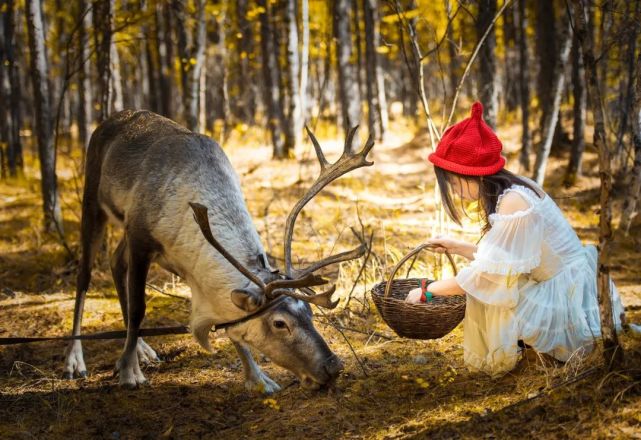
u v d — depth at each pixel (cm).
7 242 881
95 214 511
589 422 304
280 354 383
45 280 721
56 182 866
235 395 432
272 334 382
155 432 387
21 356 527
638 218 888
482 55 938
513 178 370
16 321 603
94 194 508
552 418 316
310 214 997
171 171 438
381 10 2097
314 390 382
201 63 999
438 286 384
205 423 392
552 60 1285
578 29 329
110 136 504
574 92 1178
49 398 446
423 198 1148
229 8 2242
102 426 396
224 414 405
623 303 551
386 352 475
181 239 423
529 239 356
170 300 645
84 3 1023
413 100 2398
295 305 383
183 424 393
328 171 421
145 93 2967
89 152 520
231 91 2581
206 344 430
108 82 809
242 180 1339
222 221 418
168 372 482
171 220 428
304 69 1508
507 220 354
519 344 388
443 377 409
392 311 389
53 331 579
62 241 771
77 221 995
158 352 523
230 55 2544
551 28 1296
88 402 433
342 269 649
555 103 803
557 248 366
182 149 446
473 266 363
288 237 415
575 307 368
